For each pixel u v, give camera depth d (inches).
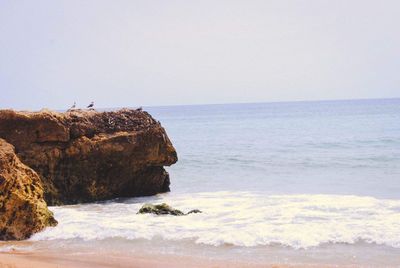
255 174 1242.6
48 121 873.5
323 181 1102.4
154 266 513.7
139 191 981.8
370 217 696.4
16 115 862.5
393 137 2079.2
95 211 808.9
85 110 965.2
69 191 899.4
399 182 1051.9
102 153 912.3
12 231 641.6
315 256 538.9
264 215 726.5
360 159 1439.5
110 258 545.0
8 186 650.2
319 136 2356.1
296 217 706.8
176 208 807.7
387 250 553.9
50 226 681.6
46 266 510.6
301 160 1475.1
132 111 983.0
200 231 647.1
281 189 1008.9
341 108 7701.8
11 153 691.4
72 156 895.7
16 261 529.7
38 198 693.3
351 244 578.9
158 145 964.0
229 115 6924.2
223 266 511.2
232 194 954.1
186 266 512.4
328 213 728.3
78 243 613.6
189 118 6284.5
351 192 950.4
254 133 2854.3
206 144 2188.7
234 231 637.9
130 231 652.7
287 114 6166.3
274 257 538.9
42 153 868.6
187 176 1240.2
